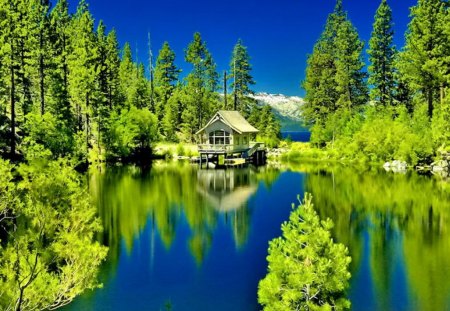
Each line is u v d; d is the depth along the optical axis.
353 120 64.75
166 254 20.81
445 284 16.55
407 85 68.75
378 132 55.41
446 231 23.34
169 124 76.94
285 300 10.00
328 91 84.56
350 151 58.62
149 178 44.25
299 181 42.00
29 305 9.27
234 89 86.44
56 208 10.81
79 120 60.09
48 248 10.09
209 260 19.98
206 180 43.25
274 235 23.84
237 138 63.19
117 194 35.22
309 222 10.66
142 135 64.00
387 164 51.47
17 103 48.47
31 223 10.79
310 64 88.06
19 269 9.24
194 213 28.72
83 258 10.08
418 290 16.11
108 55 68.75
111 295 16.34
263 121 80.88
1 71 39.88
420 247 20.77
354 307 14.85
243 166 56.09
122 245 22.06
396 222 25.36
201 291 16.75
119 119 59.25
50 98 49.91
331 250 10.48
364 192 34.91
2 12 38.09
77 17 67.12
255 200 33.19
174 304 15.66
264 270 18.81
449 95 46.44
